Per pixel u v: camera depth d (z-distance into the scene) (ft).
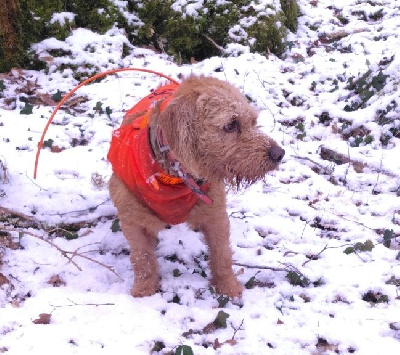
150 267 5.28
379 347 4.66
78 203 6.24
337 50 9.95
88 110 7.91
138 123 5.11
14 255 5.63
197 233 6.10
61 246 5.81
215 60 9.09
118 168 5.01
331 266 5.60
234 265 5.68
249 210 6.40
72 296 5.16
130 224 5.09
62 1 9.27
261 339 4.80
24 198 6.20
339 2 11.65
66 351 4.59
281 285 5.40
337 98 8.34
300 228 6.15
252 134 4.55
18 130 7.30
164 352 4.65
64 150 7.09
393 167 6.92
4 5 8.37
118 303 5.08
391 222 6.18
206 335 4.81
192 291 5.31
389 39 9.87
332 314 5.06
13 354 4.55
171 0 9.68
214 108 4.49
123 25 9.64
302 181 6.89
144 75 8.86
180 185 4.83
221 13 9.58
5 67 8.70
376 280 5.37
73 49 8.84
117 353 4.59
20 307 5.08
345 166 7.06
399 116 7.54
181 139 4.50
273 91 8.44
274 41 9.59
